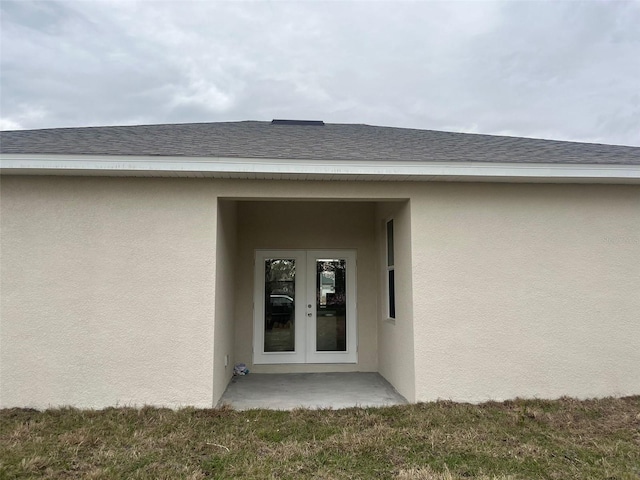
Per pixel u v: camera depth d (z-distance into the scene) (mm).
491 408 5207
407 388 5770
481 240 5719
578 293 5773
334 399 5840
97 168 4938
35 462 3578
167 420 4680
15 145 5270
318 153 5469
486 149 6309
